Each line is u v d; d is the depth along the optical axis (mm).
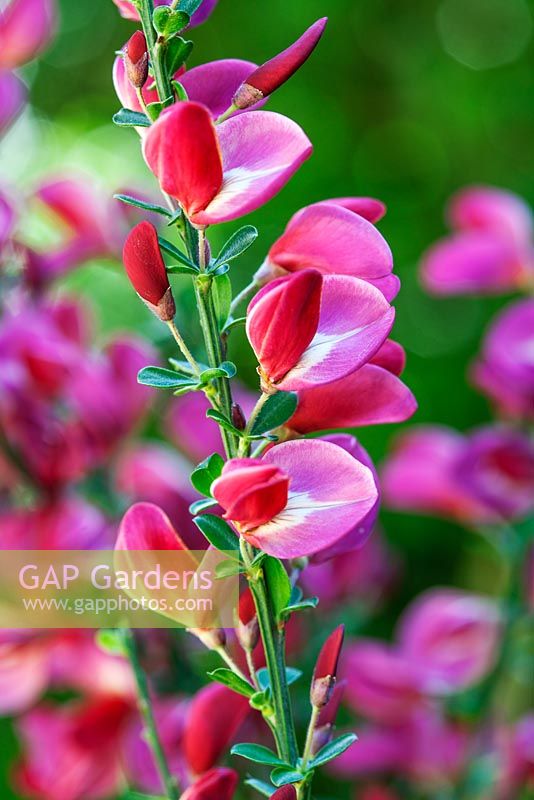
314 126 1389
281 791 399
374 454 1242
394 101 1442
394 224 1380
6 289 559
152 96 409
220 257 402
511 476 623
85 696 537
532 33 1415
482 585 1163
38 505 529
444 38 1441
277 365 396
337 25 1399
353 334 398
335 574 638
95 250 583
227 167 397
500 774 604
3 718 732
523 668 654
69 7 1518
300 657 596
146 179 1248
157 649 532
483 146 1403
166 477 536
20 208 545
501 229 706
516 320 617
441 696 622
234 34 1410
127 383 543
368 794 636
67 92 1518
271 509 391
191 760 436
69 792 528
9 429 527
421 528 1258
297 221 411
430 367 1321
